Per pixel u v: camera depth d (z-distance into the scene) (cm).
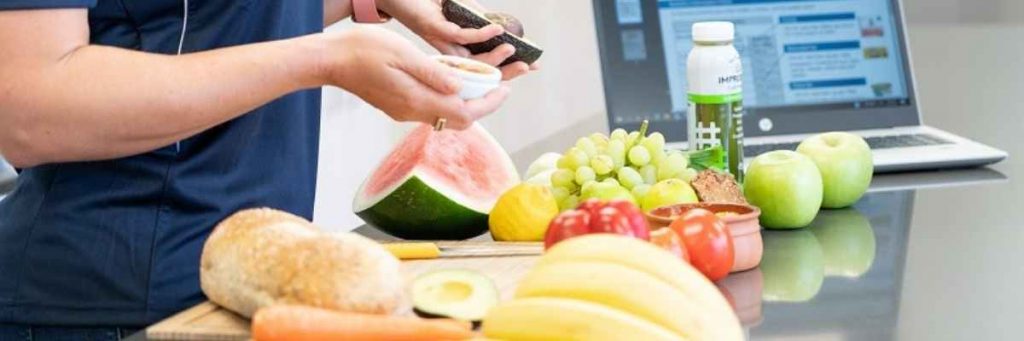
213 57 152
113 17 167
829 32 284
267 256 124
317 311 115
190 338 127
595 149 182
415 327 115
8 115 149
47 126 149
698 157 189
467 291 132
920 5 344
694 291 112
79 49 149
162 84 149
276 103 176
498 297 130
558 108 350
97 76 148
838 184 201
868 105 282
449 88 155
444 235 181
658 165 182
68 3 148
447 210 177
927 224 191
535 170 196
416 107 158
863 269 162
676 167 181
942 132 274
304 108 181
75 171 169
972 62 341
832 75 283
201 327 128
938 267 162
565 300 111
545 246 138
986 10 340
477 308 128
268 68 152
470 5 202
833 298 147
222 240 129
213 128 171
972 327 133
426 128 188
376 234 188
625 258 114
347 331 115
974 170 246
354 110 333
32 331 171
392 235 183
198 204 169
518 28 196
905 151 250
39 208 170
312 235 125
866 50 284
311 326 114
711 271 151
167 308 167
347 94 328
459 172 183
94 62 148
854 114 282
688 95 192
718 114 190
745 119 281
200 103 150
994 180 232
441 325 116
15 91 147
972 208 204
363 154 341
